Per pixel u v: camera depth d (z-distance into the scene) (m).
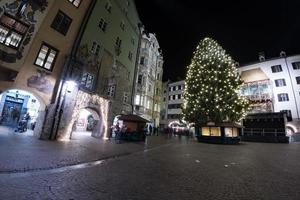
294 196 4.61
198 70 26.88
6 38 12.27
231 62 26.58
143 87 33.66
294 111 36.69
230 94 24.55
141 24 35.28
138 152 12.24
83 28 18.33
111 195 4.36
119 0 26.39
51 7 14.70
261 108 39.25
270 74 40.47
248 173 7.01
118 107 25.52
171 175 6.50
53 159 7.50
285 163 9.23
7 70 12.45
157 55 42.62
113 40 24.66
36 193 4.16
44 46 15.02
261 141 29.61
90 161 8.17
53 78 15.51
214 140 23.17
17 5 12.52
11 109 19.88
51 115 14.46
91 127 27.45
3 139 10.75
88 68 19.45
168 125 59.75
